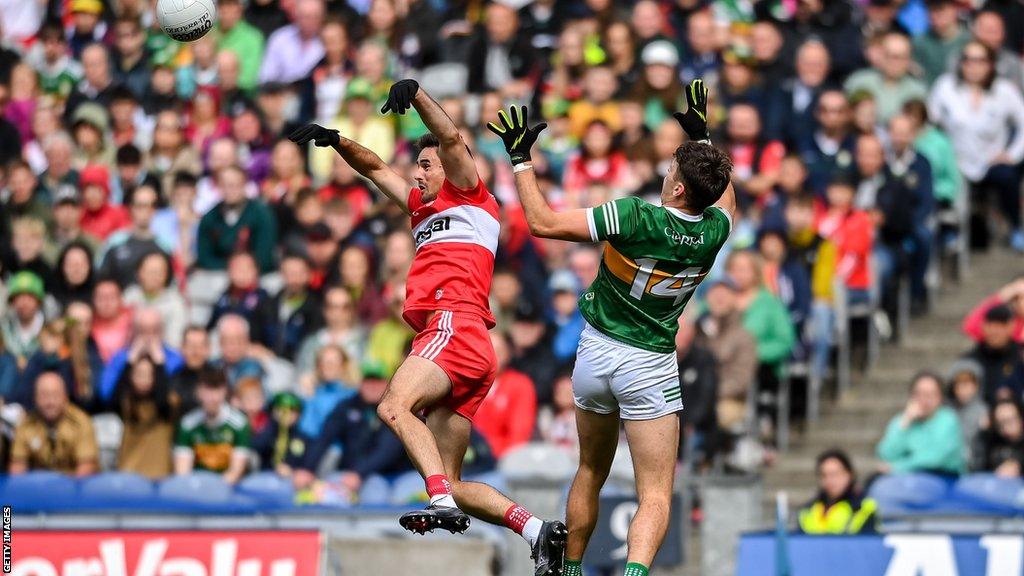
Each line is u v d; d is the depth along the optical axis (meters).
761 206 56.91
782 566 43.56
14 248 59.75
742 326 52.09
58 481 48.41
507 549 47.12
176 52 69.19
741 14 68.44
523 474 47.50
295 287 55.53
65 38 72.06
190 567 43.75
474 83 65.81
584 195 57.62
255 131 63.91
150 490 48.09
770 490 53.06
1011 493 46.88
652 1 64.19
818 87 61.22
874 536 44.22
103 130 65.19
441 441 32.09
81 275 57.19
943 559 43.84
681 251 30.75
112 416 52.59
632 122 59.19
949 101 62.00
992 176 61.34
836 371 56.59
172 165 63.47
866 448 54.41
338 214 57.81
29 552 43.91
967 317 58.25
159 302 56.22
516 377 50.78
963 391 50.59
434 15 68.44
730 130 58.78
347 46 67.06
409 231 56.38
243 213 58.94
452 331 31.56
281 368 53.16
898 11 67.81
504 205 55.66
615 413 31.81
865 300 56.03
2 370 53.91
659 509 31.17
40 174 63.72
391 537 46.12
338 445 49.91
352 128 62.03
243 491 47.94
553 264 56.47
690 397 50.34
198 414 50.00
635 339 31.14
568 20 66.75
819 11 64.19
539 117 62.59
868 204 57.47
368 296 54.78
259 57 68.94
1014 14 66.25
